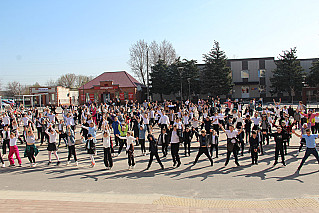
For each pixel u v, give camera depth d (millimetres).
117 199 7004
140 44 63188
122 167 11016
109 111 21656
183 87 55281
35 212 6055
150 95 60594
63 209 6219
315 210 5992
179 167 10742
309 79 52406
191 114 19703
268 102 56094
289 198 7070
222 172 9836
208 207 6320
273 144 14500
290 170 9828
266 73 58562
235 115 19078
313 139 9562
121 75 60344
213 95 54938
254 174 9453
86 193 7762
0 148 16000
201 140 10750
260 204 6562
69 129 11578
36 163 12047
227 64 60125
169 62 64312
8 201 6852
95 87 57844
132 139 10812
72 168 11023
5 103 50125
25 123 17219
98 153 14117
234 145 10547
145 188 8242
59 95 60875
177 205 6461
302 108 19688
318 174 9227
